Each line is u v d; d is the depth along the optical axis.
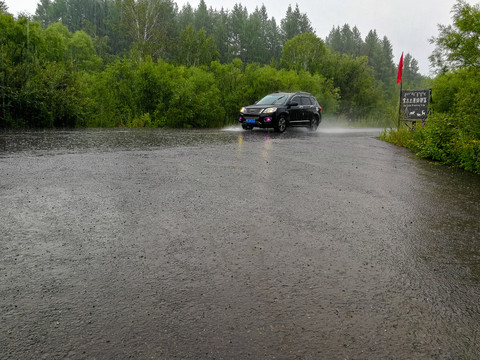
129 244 3.44
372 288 2.81
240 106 22.69
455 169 8.66
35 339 2.08
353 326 2.31
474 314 2.51
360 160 9.04
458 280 3.01
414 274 3.08
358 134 17.64
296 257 3.30
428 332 2.29
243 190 5.59
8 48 16.00
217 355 2.00
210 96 20.89
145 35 56.88
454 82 15.65
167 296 2.57
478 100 9.42
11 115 14.42
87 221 4.00
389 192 5.96
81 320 2.27
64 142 9.96
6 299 2.48
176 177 6.26
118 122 17.81
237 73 24.47
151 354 1.99
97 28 85.94
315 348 2.09
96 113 17.50
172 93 19.47
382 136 14.74
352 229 4.11
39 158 7.40
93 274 2.85
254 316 2.38
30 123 15.02
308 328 2.27
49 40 21.27
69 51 44.41
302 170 7.35
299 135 15.26
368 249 3.56
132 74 19.28
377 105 39.84
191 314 2.37
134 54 41.50
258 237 3.74
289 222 4.23
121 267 2.98
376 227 4.22
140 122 17.80
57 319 2.27
